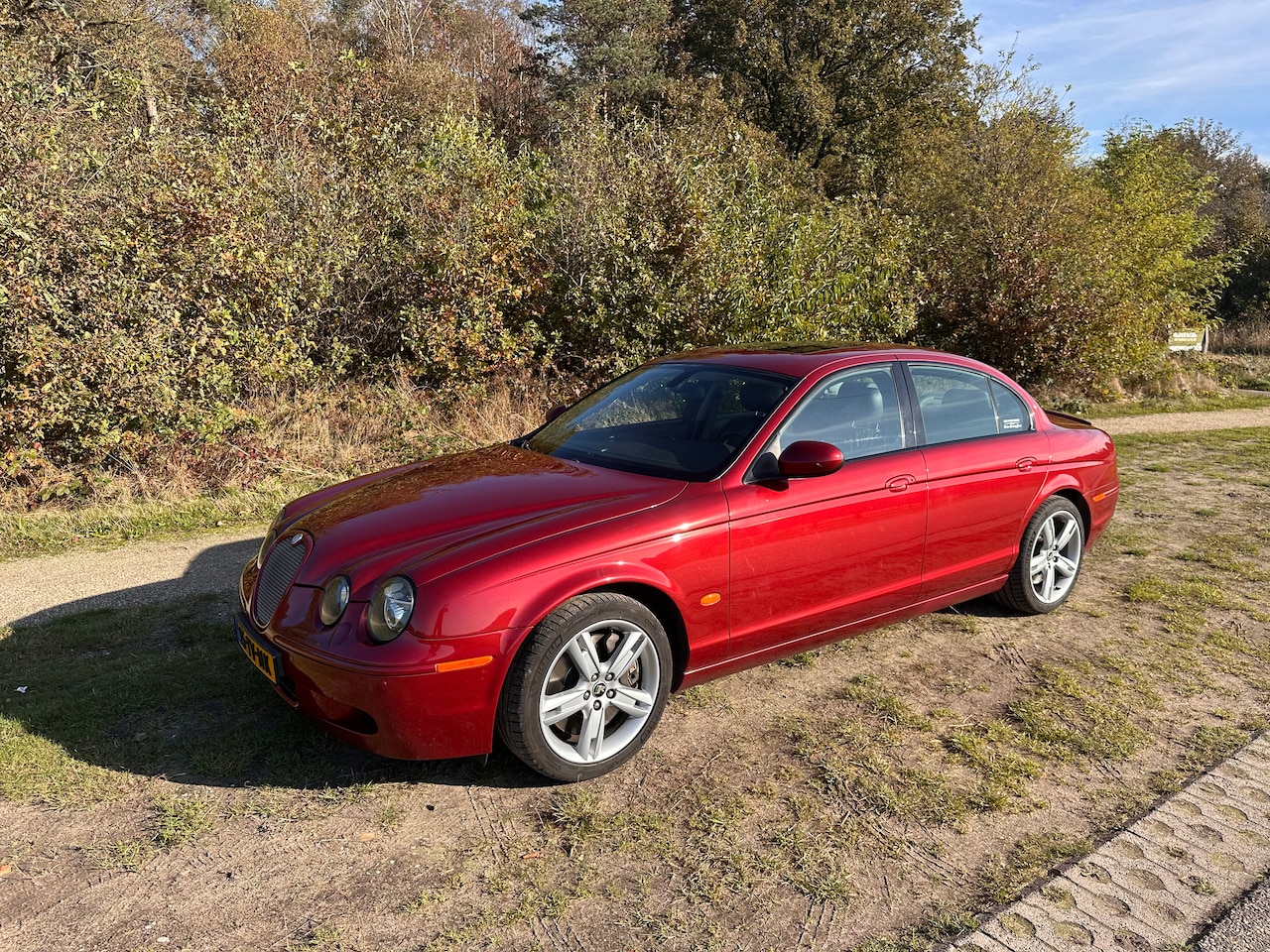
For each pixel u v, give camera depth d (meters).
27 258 7.00
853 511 3.86
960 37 36.00
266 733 3.40
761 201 11.54
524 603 2.97
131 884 2.58
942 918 2.53
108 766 3.16
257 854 2.73
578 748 3.17
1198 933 2.49
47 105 8.30
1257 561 6.00
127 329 7.45
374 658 2.85
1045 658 4.39
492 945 2.38
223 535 6.41
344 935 2.40
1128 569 5.82
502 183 10.48
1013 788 3.23
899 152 32.56
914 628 4.77
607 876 2.69
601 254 10.37
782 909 2.56
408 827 2.90
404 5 37.44
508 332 9.94
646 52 36.84
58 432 7.27
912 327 12.39
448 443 8.87
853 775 3.28
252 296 8.62
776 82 35.81
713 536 3.43
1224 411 14.61
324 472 7.98
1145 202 16.61
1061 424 5.25
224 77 22.67
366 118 12.21
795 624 3.78
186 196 8.21
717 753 3.43
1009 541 4.66
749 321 10.52
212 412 7.60
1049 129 16.89
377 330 10.13
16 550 6.01
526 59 40.50
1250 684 4.15
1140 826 3.01
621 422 4.20
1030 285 13.88
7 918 2.42
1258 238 34.34
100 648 4.27
